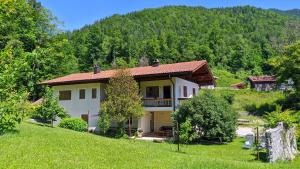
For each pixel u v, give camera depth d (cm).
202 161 1365
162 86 3241
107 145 1491
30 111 1477
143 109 3016
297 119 2386
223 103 2769
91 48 10794
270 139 1711
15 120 1402
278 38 16088
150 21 19325
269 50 14175
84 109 3491
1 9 1858
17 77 1509
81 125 3009
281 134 1866
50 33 4662
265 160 1773
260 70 12694
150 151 1519
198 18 19788
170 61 12100
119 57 11712
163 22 19162
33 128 1731
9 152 1177
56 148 1309
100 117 2995
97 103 3403
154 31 17562
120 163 1214
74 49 10644
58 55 4691
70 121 2973
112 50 11712
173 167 1215
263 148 2088
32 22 3894
